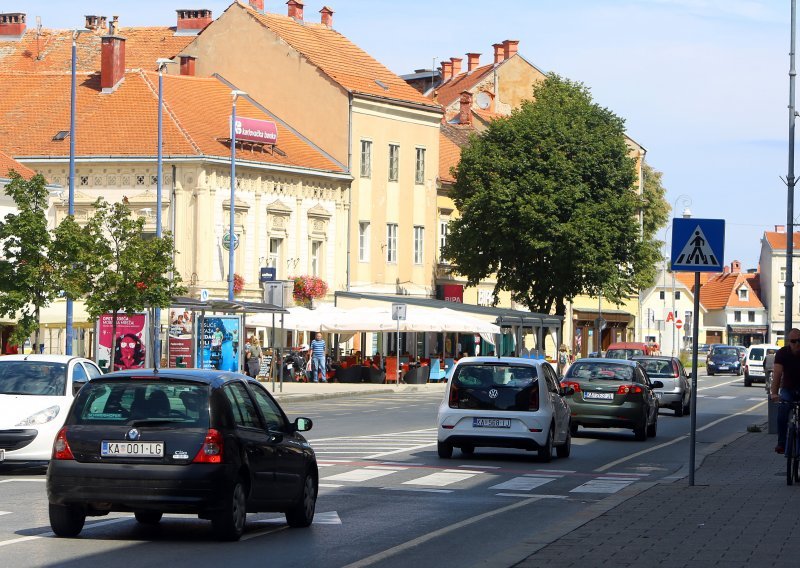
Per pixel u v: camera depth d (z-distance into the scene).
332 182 88.06
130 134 79.50
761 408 63.69
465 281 103.06
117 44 83.62
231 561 15.84
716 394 81.19
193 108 83.25
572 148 92.25
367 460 31.05
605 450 36.00
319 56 92.69
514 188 91.38
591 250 90.19
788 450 24.77
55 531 17.62
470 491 24.92
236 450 17.33
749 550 16.09
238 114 86.19
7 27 110.06
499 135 93.75
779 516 19.78
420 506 22.23
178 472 16.91
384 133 93.12
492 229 92.38
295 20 97.06
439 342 95.19
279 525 19.52
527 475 28.44
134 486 16.92
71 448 17.16
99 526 18.97
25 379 27.06
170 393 17.34
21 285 47.97
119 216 51.91
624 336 135.75
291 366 76.44
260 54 92.12
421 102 96.50
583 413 39.59
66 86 84.62
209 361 60.91
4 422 25.89
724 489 24.06
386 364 78.00
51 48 108.88
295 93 91.19
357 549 17.05
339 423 44.84
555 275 92.44
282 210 83.38
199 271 77.56
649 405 40.56
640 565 14.88
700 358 170.62
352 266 90.19
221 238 78.69
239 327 61.41
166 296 51.53
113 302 50.69
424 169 97.50
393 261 94.69
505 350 96.75
